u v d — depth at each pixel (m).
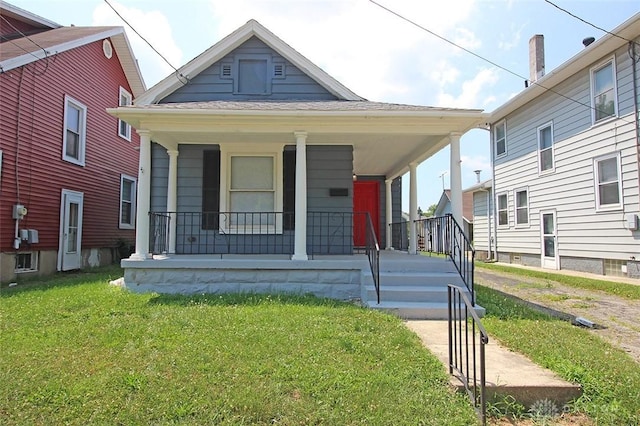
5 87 9.14
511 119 14.75
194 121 6.60
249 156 8.21
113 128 13.80
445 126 6.78
